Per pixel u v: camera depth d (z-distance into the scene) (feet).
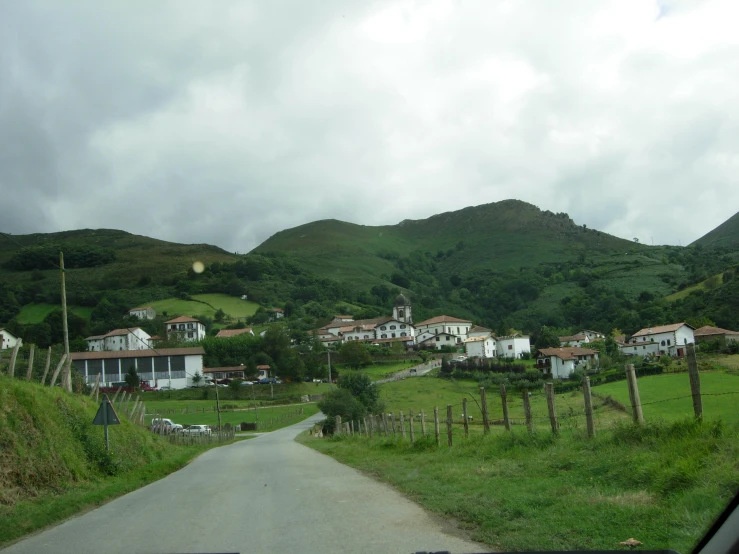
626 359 232.94
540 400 140.87
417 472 48.37
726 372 92.32
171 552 27.35
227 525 32.96
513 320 514.27
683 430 36.11
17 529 36.50
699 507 25.38
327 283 640.17
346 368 339.98
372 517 32.35
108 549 29.09
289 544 27.40
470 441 58.70
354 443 96.07
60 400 69.72
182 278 544.21
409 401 220.64
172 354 304.50
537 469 40.14
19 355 100.37
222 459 89.61
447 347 401.90
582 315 461.78
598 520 26.21
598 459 37.81
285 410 274.16
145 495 50.03
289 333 422.82
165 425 158.51
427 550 24.54
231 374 333.83
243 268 591.78
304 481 50.88
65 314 86.22
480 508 31.17
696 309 297.94
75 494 50.83
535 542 24.08
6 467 50.21
